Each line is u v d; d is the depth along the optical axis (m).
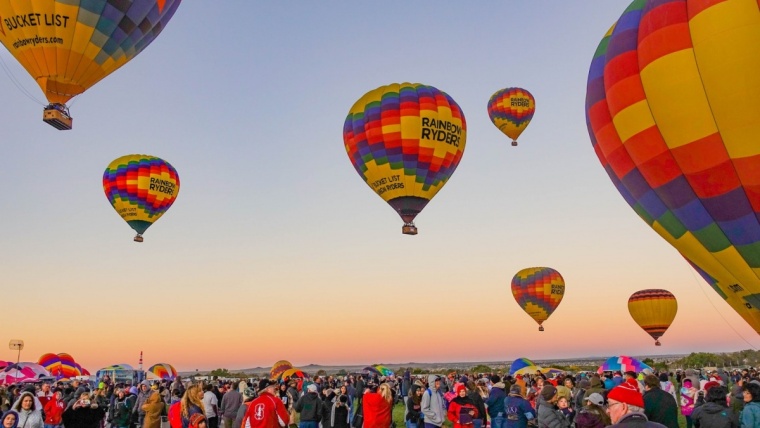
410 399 11.24
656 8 11.55
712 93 10.43
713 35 10.39
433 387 10.21
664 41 11.08
